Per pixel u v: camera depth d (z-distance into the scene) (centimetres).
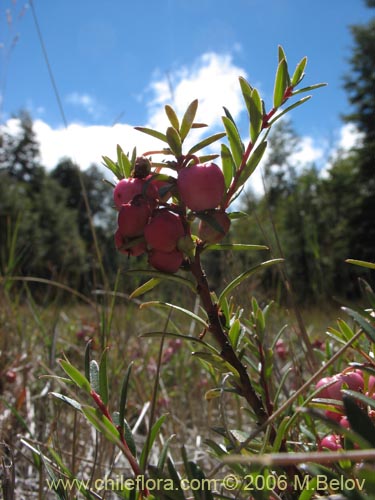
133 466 8
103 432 8
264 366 11
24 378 22
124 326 30
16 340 28
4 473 12
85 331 33
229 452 9
